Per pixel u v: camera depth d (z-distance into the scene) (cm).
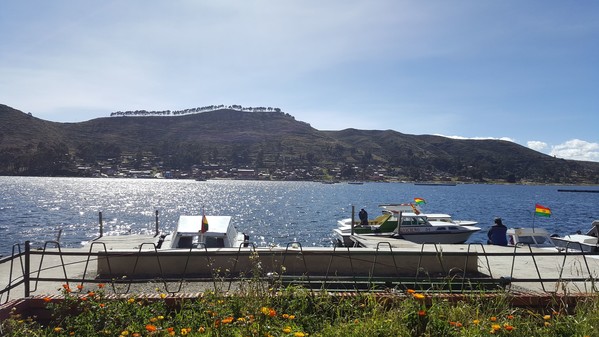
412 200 11362
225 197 11938
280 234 4950
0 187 13450
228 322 571
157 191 14412
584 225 6125
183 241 1493
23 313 669
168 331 554
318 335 573
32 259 1309
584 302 689
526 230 2022
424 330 589
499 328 571
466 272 1151
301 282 828
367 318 605
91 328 586
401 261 1144
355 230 2769
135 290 931
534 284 1026
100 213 1875
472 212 8238
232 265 1114
